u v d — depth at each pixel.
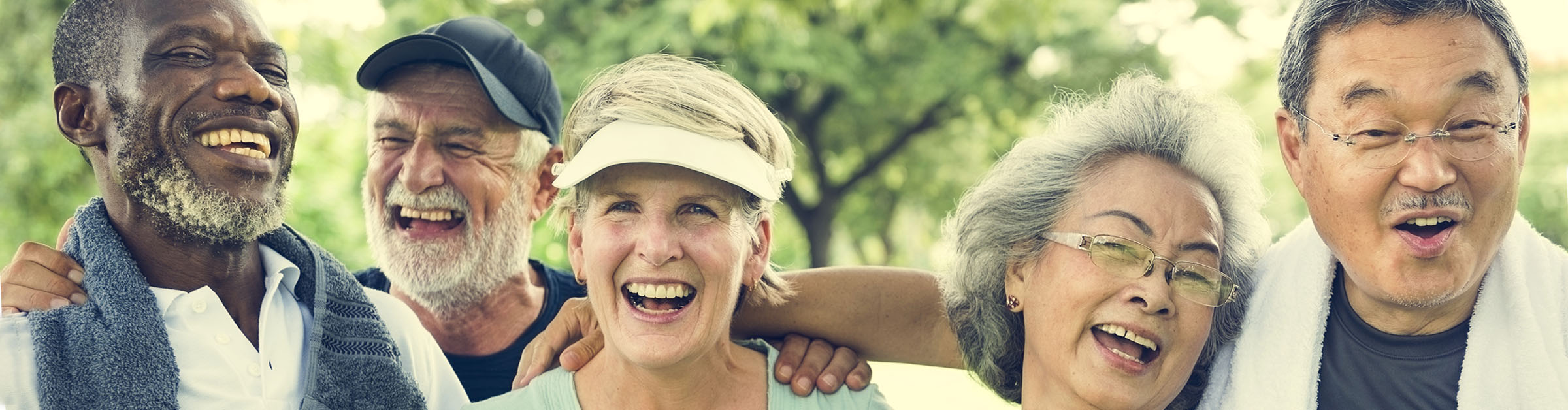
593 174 2.15
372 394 2.35
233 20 2.25
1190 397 2.46
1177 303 2.21
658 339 2.15
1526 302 2.21
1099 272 2.21
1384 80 2.06
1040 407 2.37
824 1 8.77
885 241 14.13
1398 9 2.07
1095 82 11.07
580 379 2.36
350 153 8.52
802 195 12.98
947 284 2.54
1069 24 11.04
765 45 9.47
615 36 9.28
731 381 2.33
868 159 12.46
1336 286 2.39
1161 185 2.24
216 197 2.20
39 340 2.03
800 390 2.33
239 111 2.22
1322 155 2.17
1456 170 2.07
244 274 2.37
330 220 7.80
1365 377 2.33
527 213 3.26
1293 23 2.25
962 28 11.34
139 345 2.10
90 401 2.03
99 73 2.18
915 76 11.15
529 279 3.29
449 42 3.05
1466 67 2.04
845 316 2.56
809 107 11.91
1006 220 2.36
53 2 7.94
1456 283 2.13
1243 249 2.40
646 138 2.11
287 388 2.29
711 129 2.14
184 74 2.18
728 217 2.18
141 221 2.22
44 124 7.78
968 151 12.88
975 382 2.66
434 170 3.07
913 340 2.61
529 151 3.23
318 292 2.40
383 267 3.23
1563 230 9.98
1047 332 2.29
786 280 2.59
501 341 3.23
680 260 2.13
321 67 8.42
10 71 7.80
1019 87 11.54
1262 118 12.04
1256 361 2.38
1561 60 10.46
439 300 3.17
